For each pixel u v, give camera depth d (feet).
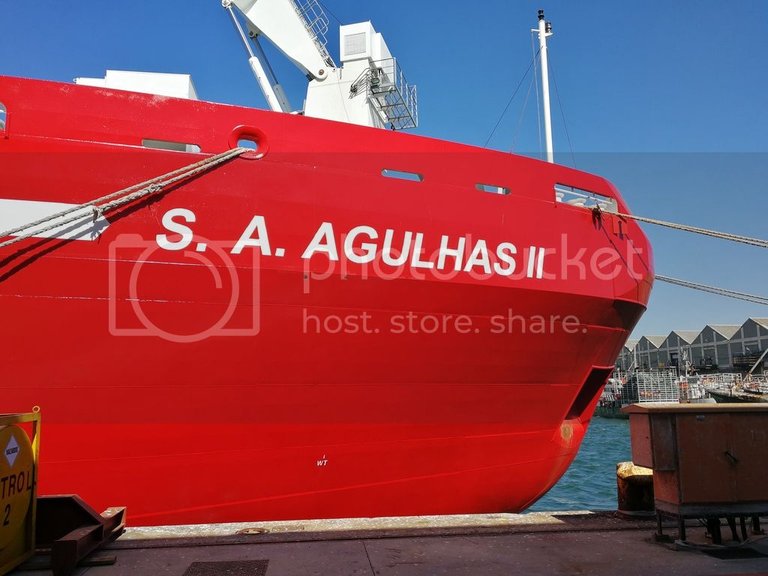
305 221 25.39
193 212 23.98
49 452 22.38
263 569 15.58
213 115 25.32
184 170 23.65
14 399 22.02
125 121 24.11
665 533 19.60
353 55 46.39
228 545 17.85
